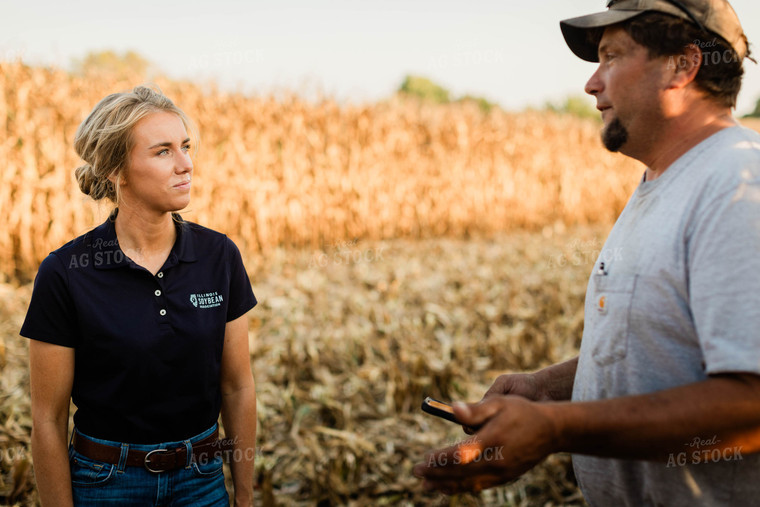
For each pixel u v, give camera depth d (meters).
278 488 2.89
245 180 8.61
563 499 2.80
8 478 2.70
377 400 3.91
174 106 1.50
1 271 6.64
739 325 0.91
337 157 9.71
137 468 1.48
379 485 2.88
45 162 7.09
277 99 9.33
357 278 7.09
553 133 13.02
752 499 1.06
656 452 0.96
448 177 11.24
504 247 9.88
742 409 0.90
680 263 1.05
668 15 1.11
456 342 4.62
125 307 1.44
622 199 13.85
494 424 0.94
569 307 5.88
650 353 1.09
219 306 1.56
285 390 3.87
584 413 0.95
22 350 4.28
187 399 1.51
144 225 1.50
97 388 1.46
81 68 7.66
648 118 1.17
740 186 0.98
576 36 1.38
